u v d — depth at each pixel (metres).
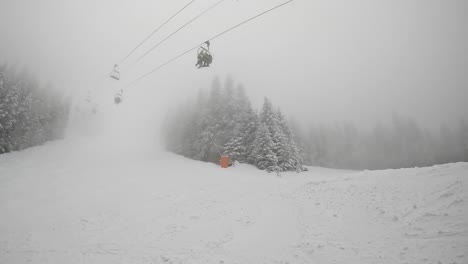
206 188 13.83
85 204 11.77
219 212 9.07
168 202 11.25
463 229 4.59
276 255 5.19
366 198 7.62
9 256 6.15
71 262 5.70
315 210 7.81
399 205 6.48
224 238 6.51
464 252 3.94
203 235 6.91
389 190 7.68
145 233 7.52
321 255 4.89
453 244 4.23
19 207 11.56
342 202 7.89
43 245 6.90
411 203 6.36
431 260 4.00
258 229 6.93
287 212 8.18
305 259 4.84
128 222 8.82
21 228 8.61
